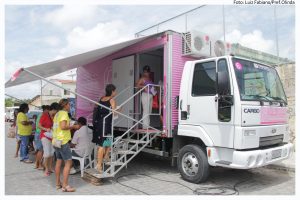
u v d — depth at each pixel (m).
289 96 8.83
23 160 8.62
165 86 6.53
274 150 5.66
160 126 7.31
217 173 6.93
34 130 9.70
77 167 7.18
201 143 6.13
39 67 6.72
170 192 5.44
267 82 6.17
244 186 5.87
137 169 7.45
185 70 6.38
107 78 8.63
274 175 6.78
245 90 5.51
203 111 5.86
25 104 8.66
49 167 6.98
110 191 5.52
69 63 7.39
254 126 5.45
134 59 7.62
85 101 9.96
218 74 5.45
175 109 6.55
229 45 7.50
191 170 6.02
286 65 8.91
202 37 6.71
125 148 6.75
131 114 7.52
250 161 5.21
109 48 6.79
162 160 8.71
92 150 7.01
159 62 8.81
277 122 6.05
